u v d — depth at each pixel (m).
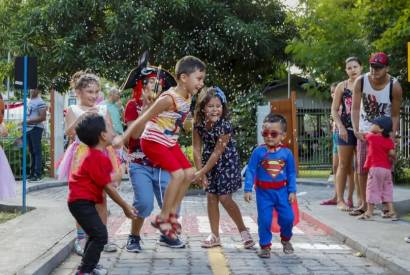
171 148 6.32
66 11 23.38
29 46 23.81
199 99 7.09
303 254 7.10
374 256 6.69
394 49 17.84
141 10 22.67
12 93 29.58
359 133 9.15
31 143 15.75
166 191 6.20
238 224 7.44
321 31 20.52
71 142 6.96
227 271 6.21
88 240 5.66
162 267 6.39
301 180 17.48
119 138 6.10
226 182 7.24
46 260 6.10
